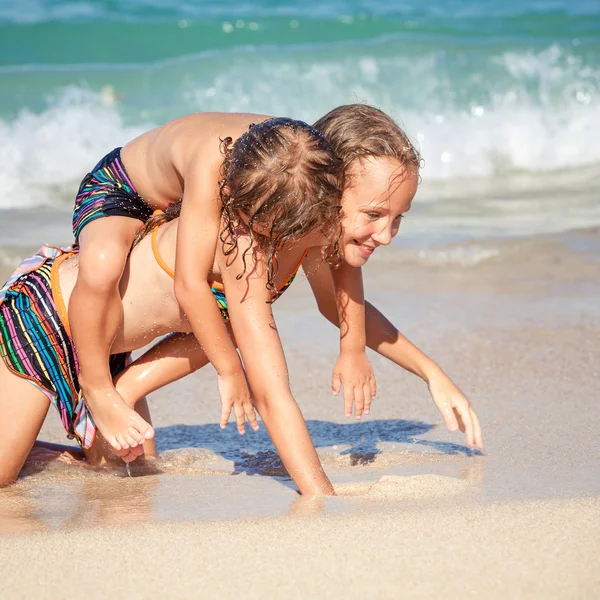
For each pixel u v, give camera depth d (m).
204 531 4.35
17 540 4.35
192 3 25.22
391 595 3.67
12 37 22.22
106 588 3.78
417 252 11.55
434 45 21.91
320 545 4.11
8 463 5.79
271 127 4.89
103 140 17.72
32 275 6.06
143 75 20.16
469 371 7.97
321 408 7.34
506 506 4.57
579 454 6.02
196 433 6.98
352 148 4.91
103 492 5.56
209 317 5.24
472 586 3.72
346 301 5.73
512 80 20.28
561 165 18.08
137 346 5.99
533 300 10.04
